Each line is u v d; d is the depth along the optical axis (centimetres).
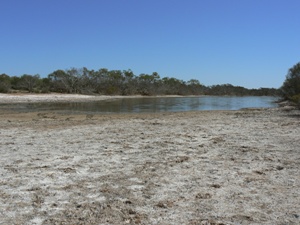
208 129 1547
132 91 9969
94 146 1084
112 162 854
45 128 1608
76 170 772
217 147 1065
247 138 1250
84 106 4012
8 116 2409
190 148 1049
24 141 1189
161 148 1050
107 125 1759
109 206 546
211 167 804
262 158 900
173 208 538
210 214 513
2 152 977
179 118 2267
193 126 1691
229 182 680
